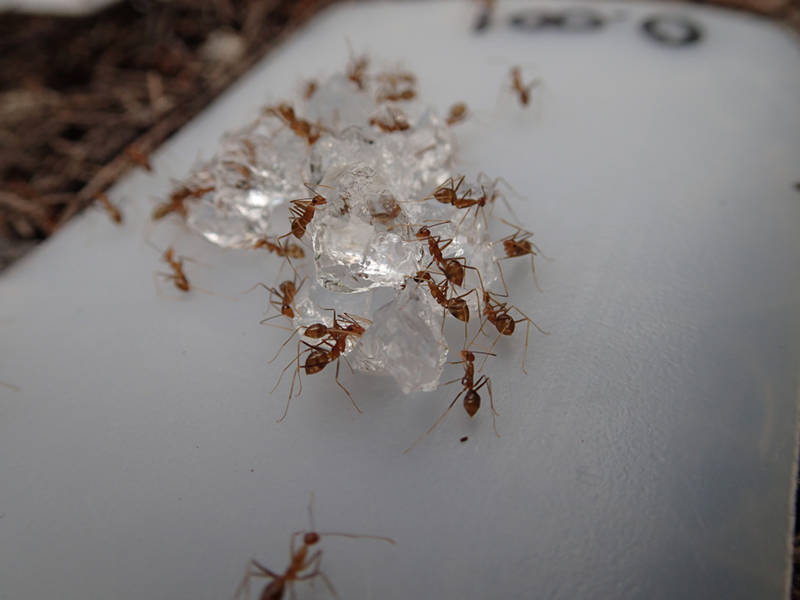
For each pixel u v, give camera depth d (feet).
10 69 0.29
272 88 0.23
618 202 0.16
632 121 0.19
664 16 0.23
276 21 0.30
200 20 0.31
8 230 0.21
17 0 0.32
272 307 0.15
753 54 0.21
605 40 0.23
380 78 0.21
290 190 0.16
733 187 0.16
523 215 0.16
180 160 0.20
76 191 0.23
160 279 0.16
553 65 0.22
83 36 0.30
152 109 0.26
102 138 0.25
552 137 0.19
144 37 0.30
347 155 0.15
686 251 0.15
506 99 0.20
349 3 0.27
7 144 0.25
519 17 0.24
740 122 0.18
